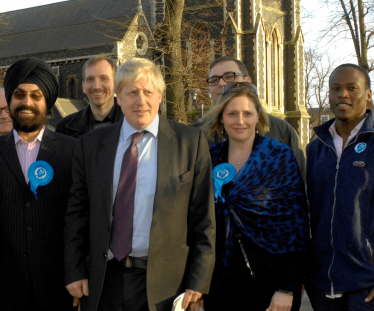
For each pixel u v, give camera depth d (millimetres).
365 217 3088
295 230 3207
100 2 39219
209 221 3064
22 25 42781
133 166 3037
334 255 3139
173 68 13156
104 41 34531
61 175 3461
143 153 3080
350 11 14641
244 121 3361
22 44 39844
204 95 19812
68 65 34844
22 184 3320
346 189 3146
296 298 3301
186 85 16797
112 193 3014
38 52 36594
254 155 3393
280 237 3197
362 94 3293
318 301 3273
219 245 3338
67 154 3561
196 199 3088
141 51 32156
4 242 3307
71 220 3150
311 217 3418
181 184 2990
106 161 3080
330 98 3396
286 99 26547
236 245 3299
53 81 3604
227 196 3346
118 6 37438
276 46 25812
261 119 3607
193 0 24453
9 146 3426
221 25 23562
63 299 3426
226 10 23203
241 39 23094
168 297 2936
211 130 3672
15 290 3295
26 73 3422
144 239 2955
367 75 3383
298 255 3195
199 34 24328
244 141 3463
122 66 3053
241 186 3299
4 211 3293
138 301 2945
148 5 35000
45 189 3359
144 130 3104
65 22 39844
